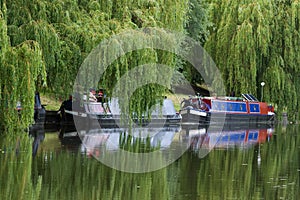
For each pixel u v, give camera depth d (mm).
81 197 18516
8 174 21297
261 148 31906
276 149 31578
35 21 28578
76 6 31359
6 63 25469
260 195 19562
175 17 37500
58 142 29891
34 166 22922
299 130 44656
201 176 22609
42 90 31984
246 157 28188
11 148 26906
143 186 20500
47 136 32250
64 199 18172
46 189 19312
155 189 20078
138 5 33500
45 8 29656
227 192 19859
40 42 28016
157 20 33625
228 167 24953
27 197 18172
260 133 41594
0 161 23656
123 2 32500
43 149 27203
